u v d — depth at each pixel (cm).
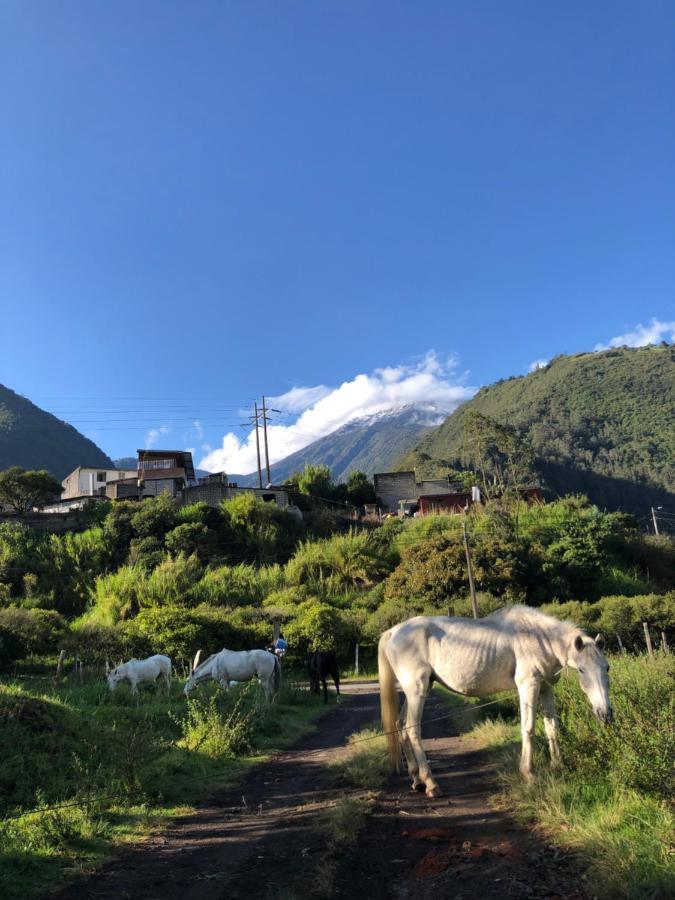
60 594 4647
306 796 731
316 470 7706
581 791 584
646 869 414
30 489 6556
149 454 7312
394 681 767
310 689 2077
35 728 904
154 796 738
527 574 4325
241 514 5453
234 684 1623
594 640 677
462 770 781
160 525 5262
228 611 3788
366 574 4612
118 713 1202
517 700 1116
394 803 654
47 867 523
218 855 548
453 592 4072
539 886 427
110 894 469
